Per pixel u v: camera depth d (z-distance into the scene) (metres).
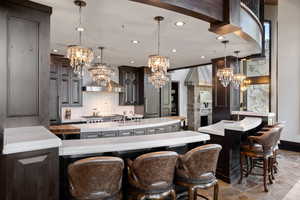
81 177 1.65
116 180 1.77
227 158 3.56
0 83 2.14
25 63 2.31
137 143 2.17
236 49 4.82
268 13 7.76
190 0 2.47
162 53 5.23
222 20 2.84
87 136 3.99
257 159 4.29
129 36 3.83
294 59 6.06
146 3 2.29
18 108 2.26
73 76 6.05
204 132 3.75
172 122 5.35
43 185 1.70
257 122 4.04
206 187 2.16
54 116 5.64
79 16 2.86
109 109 7.50
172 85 10.35
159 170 1.87
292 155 5.55
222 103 5.79
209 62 6.52
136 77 7.82
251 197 3.07
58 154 1.79
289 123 6.11
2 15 2.16
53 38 3.96
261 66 8.57
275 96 7.50
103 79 4.77
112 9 2.65
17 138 1.73
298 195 3.15
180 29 3.42
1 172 1.56
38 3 2.41
